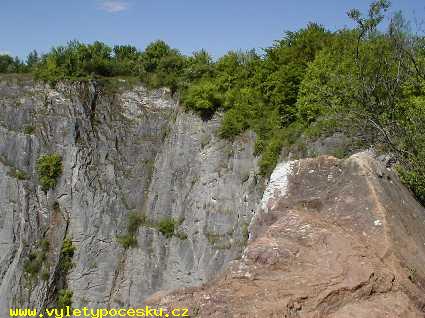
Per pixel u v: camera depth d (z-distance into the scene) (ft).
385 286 25.68
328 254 27.12
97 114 117.91
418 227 33.12
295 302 23.93
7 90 122.72
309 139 68.90
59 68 120.67
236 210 87.71
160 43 122.83
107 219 110.63
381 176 34.71
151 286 100.27
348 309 24.23
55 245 112.16
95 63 121.49
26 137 118.32
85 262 110.32
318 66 72.95
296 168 36.45
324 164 35.68
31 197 115.75
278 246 27.53
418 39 53.88
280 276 25.71
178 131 102.99
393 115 49.42
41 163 115.65
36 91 120.67
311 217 31.14
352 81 54.24
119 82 120.37
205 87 98.02
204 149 96.89
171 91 114.01
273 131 83.51
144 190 110.11
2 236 116.78
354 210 31.42
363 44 60.75
